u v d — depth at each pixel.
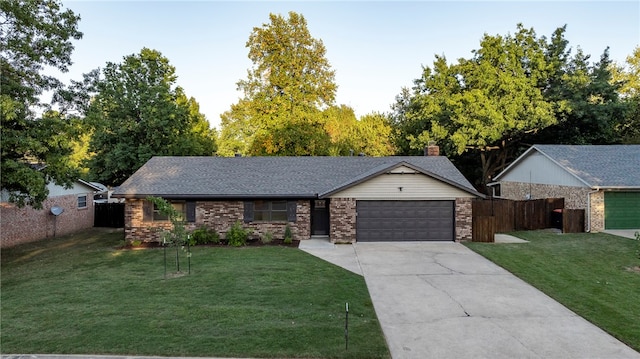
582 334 7.59
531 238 18.12
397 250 15.68
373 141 36.62
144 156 25.80
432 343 7.23
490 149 33.41
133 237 17.86
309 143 32.00
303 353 6.69
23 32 14.03
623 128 33.62
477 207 20.66
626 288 10.34
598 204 19.69
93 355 6.66
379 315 8.65
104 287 10.80
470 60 32.25
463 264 13.30
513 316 8.55
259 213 18.09
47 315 8.57
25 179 12.54
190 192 17.52
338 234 17.41
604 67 30.83
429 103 31.98
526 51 30.78
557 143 32.31
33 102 13.98
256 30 34.88
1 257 16.02
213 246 16.83
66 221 22.78
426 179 17.42
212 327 7.79
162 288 10.59
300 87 34.91
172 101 29.44
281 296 9.84
